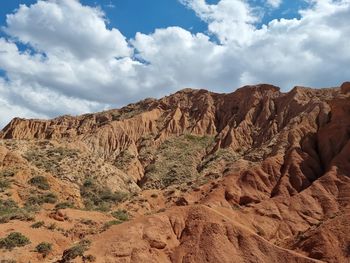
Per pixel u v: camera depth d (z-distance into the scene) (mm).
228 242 37156
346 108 64250
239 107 112312
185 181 87562
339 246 38750
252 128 102188
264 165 62656
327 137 63688
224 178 63844
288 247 41875
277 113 100938
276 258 35781
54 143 92188
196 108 120312
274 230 49188
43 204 64250
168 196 75062
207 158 97312
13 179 67062
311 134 67500
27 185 67438
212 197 58406
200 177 81875
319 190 53531
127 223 39375
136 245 36344
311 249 39312
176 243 38094
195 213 40281
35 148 88750
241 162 77375
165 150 103875
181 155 100500
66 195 70312
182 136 109875
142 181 94188
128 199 75750
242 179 61188
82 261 34656
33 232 44625
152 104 129125
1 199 60438
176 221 39844
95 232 45812
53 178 71812
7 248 40969
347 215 41781
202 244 36938
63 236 45656
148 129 115812
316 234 40438
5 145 85438
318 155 63500
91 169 85875
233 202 57812
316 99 91438
